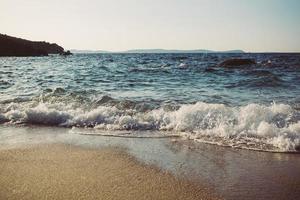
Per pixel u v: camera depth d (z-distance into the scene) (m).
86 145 5.72
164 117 7.39
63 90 11.70
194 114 7.27
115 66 34.34
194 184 4.04
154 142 5.94
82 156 5.09
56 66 35.00
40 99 9.88
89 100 9.66
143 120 7.39
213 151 5.40
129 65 36.62
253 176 4.32
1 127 7.12
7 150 5.36
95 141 5.99
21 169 4.47
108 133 6.57
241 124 6.56
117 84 15.66
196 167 4.64
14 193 3.69
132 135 6.42
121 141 6.00
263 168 4.62
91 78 19.06
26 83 15.72
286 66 30.72
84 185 3.94
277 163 4.83
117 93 12.00
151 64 38.94
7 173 4.32
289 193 3.82
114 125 7.14
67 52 134.88
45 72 24.47
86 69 28.59
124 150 5.43
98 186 3.92
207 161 4.91
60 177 4.19
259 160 4.96
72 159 4.93
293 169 4.58
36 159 4.91
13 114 7.99
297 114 7.04
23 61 54.22
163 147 5.62
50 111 7.91
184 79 18.47
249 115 6.89
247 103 9.80
